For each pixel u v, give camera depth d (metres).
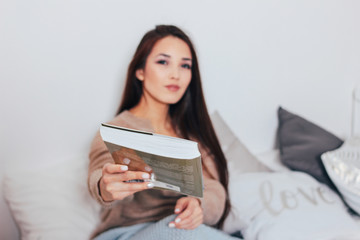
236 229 1.11
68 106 1.19
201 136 1.20
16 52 1.08
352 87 1.70
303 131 1.38
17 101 1.12
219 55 1.38
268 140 1.56
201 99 1.20
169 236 0.89
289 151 1.36
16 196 1.04
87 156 1.16
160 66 1.11
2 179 1.14
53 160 1.21
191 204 0.95
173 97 1.13
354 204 1.18
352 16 1.60
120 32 1.21
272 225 1.03
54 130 1.19
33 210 1.03
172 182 0.75
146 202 1.07
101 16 1.17
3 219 1.15
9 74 1.09
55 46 1.13
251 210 1.09
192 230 0.91
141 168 0.76
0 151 1.13
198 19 1.32
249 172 1.28
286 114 1.46
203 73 1.37
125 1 1.19
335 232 1.02
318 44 1.56
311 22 1.52
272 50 1.47
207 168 1.18
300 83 1.57
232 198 1.14
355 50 1.65
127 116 1.10
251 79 1.47
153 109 1.15
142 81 1.14
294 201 1.09
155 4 1.24
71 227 1.03
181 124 1.19
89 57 1.18
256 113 1.51
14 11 1.06
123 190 0.80
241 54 1.42
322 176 1.27
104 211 1.08
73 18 1.13
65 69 1.16
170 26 1.15
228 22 1.37
